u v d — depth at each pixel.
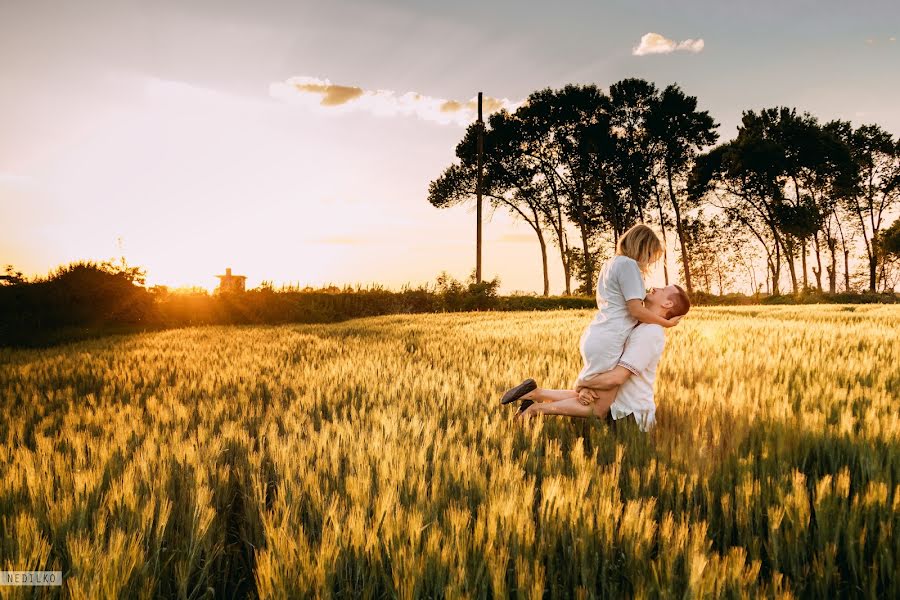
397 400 4.50
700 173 43.81
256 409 4.39
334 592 1.95
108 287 16.50
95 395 5.42
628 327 3.67
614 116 42.25
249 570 2.34
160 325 17.56
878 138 47.84
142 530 2.09
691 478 2.60
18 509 2.29
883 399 3.87
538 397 4.09
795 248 45.66
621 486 2.80
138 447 3.13
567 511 2.22
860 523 2.25
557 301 30.11
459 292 28.08
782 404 3.67
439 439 3.18
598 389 3.69
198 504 2.28
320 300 23.03
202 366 7.09
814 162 43.09
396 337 11.11
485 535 2.08
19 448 3.16
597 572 2.06
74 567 1.84
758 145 41.03
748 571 1.86
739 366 5.54
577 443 2.96
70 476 2.59
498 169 43.00
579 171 43.31
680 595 1.83
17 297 15.02
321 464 2.81
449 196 44.09
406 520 2.12
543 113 41.22
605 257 45.19
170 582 2.17
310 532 2.32
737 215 46.41
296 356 8.30
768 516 2.20
